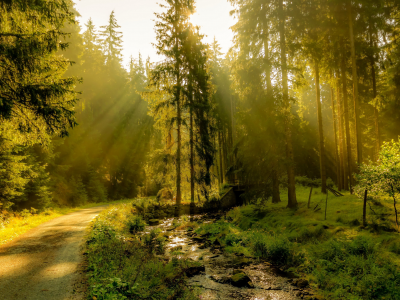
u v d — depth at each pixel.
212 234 13.66
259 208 15.80
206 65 23.73
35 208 19.81
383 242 7.84
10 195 16.27
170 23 21.52
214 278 7.54
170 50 21.06
